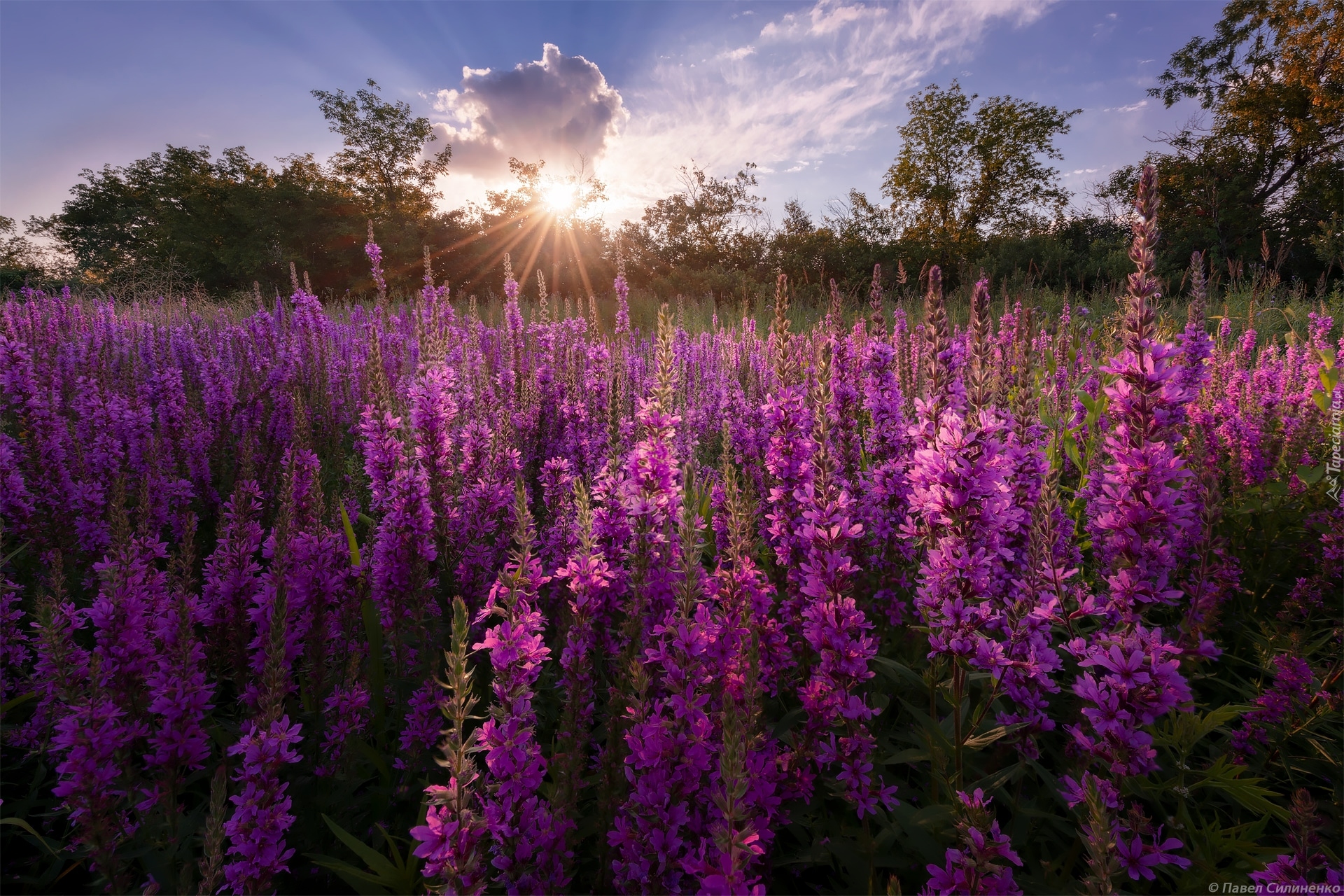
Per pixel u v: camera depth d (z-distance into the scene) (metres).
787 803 2.21
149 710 2.20
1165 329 4.39
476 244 38.28
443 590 3.45
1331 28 32.94
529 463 4.94
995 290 20.50
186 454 4.84
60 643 2.24
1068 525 2.95
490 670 2.89
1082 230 33.59
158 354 6.80
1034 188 48.81
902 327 7.32
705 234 47.09
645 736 1.81
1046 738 2.60
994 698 1.97
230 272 36.62
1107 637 1.90
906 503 2.99
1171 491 1.89
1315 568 3.58
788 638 2.69
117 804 2.04
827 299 18.86
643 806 1.77
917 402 2.59
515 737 1.73
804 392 2.90
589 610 2.25
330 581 2.83
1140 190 2.08
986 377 2.16
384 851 2.35
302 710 2.62
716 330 13.58
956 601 1.92
